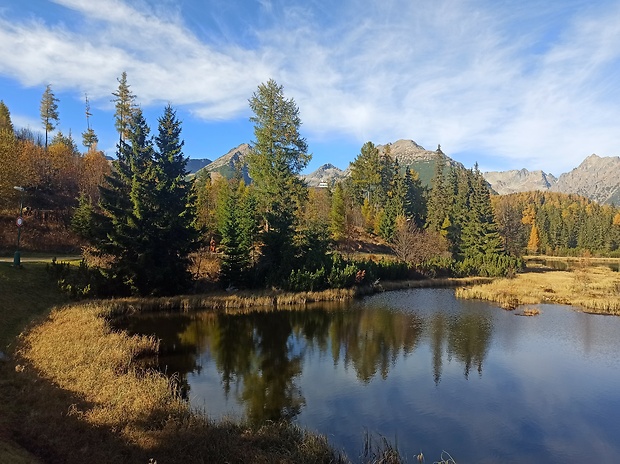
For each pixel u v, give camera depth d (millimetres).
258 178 48531
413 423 14719
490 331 28547
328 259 44844
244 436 11938
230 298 35062
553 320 32094
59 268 30062
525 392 17906
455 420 15062
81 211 41594
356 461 11625
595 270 70438
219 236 51781
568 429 14594
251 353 22781
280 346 24375
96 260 37000
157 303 32062
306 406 15883
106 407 12273
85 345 18234
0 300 22516
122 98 56719
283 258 41281
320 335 27062
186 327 27625
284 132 48250
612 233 113625
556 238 119438
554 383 19016
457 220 80625
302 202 54750
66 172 59469
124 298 31750
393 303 39094
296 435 12391
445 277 59094
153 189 33812
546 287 48844
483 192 76000
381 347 24562
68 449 9477
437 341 26000
